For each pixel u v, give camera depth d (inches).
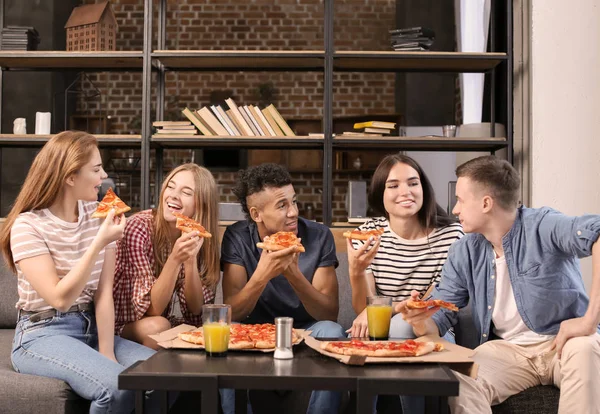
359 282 89.5
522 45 150.0
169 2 278.7
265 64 161.2
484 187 83.6
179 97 275.9
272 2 279.3
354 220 158.7
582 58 144.3
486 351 85.2
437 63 158.2
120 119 272.7
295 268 88.7
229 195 271.0
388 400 86.3
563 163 143.4
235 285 94.9
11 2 236.1
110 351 83.9
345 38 278.2
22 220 82.1
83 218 86.3
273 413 89.4
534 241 83.9
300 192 272.4
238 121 152.0
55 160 83.4
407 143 151.9
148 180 149.9
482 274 87.4
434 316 85.5
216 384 58.7
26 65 164.6
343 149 171.0
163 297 88.7
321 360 66.0
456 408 75.9
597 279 77.9
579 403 75.1
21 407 76.3
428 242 96.4
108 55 153.8
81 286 78.1
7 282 116.0
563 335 78.4
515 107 154.8
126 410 76.4
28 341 81.7
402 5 248.4
